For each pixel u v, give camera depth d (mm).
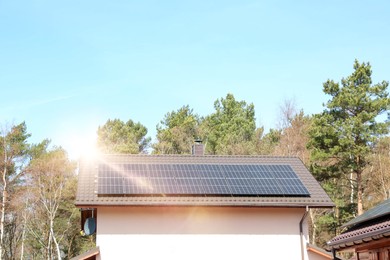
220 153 46156
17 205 38344
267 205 17297
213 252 17250
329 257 17391
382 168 36031
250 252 17438
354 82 33625
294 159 21406
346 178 33781
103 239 16719
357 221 12812
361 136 31938
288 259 17578
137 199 16938
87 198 16812
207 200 17266
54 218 40906
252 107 56562
